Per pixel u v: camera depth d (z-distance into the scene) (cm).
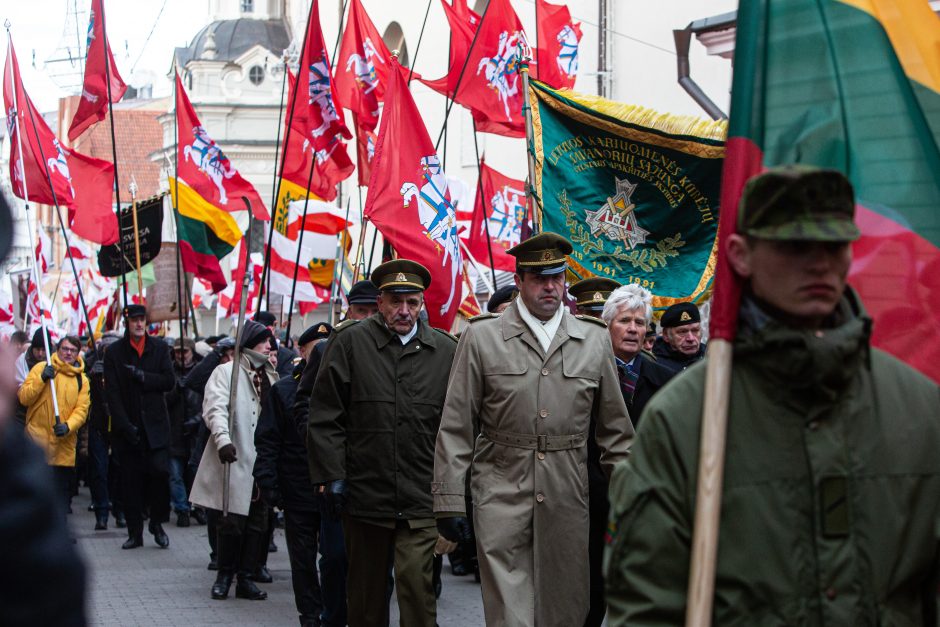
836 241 259
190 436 1331
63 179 1531
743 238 270
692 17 1805
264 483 782
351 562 673
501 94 1138
